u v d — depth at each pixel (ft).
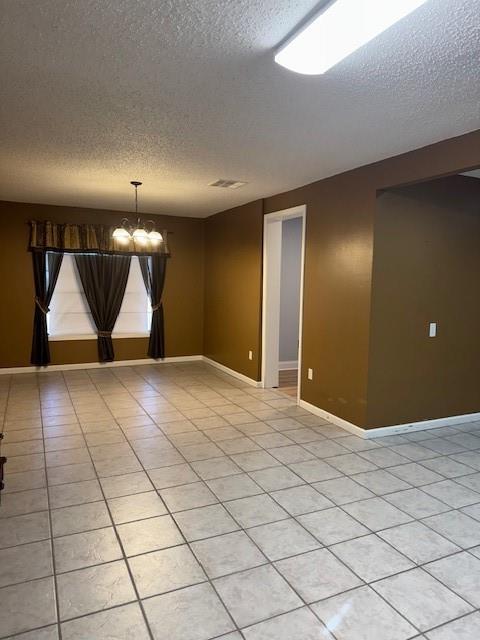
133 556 7.54
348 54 6.12
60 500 9.36
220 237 22.43
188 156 12.07
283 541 8.04
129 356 23.48
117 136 10.46
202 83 7.58
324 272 14.71
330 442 12.86
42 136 10.49
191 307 24.67
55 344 21.68
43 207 20.66
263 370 18.99
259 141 10.72
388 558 7.61
